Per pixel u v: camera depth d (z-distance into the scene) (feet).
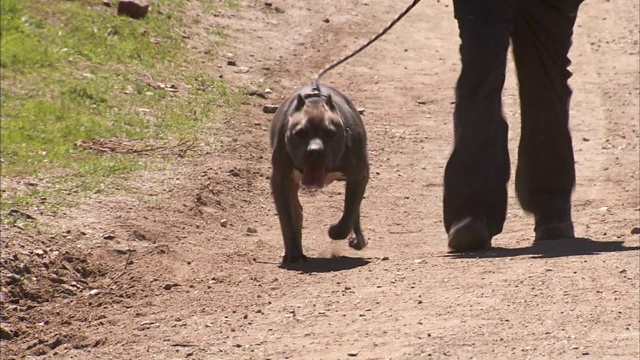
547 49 41.52
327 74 80.28
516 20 41.27
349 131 38.27
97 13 80.07
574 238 42.16
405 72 82.28
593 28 94.94
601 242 40.50
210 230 45.68
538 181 42.47
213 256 41.37
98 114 63.05
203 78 74.18
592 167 60.34
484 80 39.14
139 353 29.76
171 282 37.99
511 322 29.14
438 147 65.46
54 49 71.82
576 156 63.16
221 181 52.90
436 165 61.52
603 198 52.90
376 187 56.29
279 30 88.69
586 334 27.76
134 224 43.75
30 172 50.60
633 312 29.43
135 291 37.29
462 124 39.65
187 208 47.44
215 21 87.20
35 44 71.31
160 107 66.49
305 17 92.68
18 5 75.97
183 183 51.19
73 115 61.67
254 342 29.55
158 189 49.73
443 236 46.24
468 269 35.73
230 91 72.59
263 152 60.90
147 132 61.21
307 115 36.91
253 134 64.39
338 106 38.75
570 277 33.42
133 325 33.17
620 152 63.82
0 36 71.36
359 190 39.22
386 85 78.89
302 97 37.70
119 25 79.20
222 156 58.23
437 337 28.19
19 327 34.32
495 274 34.60
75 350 31.73
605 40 91.50
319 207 51.19
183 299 35.73
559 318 29.22
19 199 45.19
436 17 97.09
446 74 82.17
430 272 35.78
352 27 92.17
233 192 52.06
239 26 87.56
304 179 36.52
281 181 39.22
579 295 31.30
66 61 70.79
